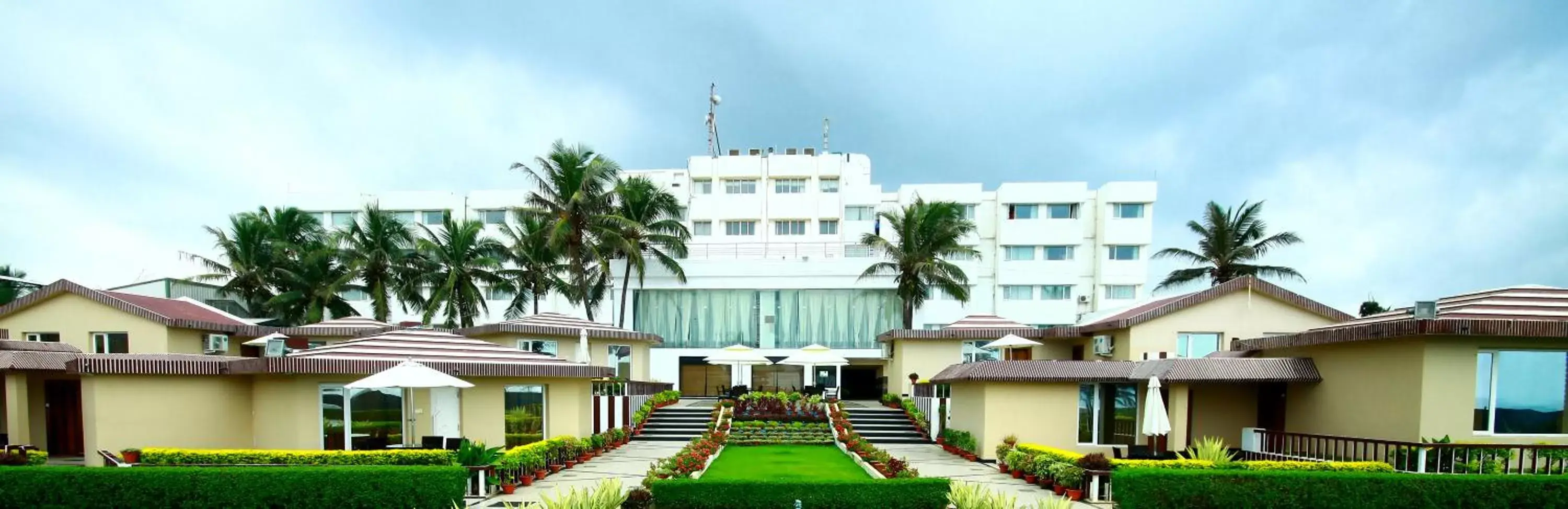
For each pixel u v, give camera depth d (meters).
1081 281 51.53
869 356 40.91
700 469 16.30
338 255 38.06
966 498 11.71
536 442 18.42
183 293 36.56
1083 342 28.94
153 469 12.38
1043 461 15.80
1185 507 11.78
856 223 52.69
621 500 11.81
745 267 41.81
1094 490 14.07
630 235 39.09
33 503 12.20
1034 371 19.19
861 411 27.84
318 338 28.50
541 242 38.28
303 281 37.97
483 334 27.27
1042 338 29.70
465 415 18.17
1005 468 17.78
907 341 30.41
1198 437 19.16
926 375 30.25
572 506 11.00
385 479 12.22
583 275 37.62
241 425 17.50
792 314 42.00
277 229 39.62
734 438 23.59
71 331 25.73
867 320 41.78
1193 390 19.30
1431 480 11.69
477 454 14.62
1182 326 24.83
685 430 25.72
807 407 27.36
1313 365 17.81
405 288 38.50
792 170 53.41
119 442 16.34
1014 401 19.38
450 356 18.12
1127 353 24.91
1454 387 14.40
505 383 18.84
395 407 17.62
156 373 16.64
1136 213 50.59
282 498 12.12
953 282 39.69
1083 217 52.06
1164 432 15.72
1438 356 14.44
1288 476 11.80
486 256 39.34
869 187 52.94
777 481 12.11
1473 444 13.51
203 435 16.97
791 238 52.38
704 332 42.09
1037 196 51.09
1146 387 19.09
